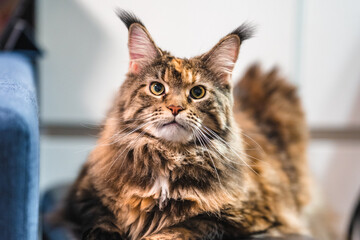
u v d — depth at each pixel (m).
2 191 0.53
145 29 0.63
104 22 1.09
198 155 0.64
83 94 1.24
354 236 0.81
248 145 0.72
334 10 1.18
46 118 1.26
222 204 0.64
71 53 1.20
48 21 1.18
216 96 0.65
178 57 0.66
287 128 0.88
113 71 1.17
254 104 0.89
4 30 0.98
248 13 0.93
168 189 0.63
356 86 1.27
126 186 0.63
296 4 1.12
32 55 0.96
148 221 0.64
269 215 0.70
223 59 0.65
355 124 1.32
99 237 0.62
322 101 1.29
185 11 0.93
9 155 0.53
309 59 1.23
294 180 0.84
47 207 0.85
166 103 0.63
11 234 0.54
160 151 0.64
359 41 1.22
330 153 1.34
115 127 0.65
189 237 0.62
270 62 1.08
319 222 0.89
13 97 0.56
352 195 1.33
